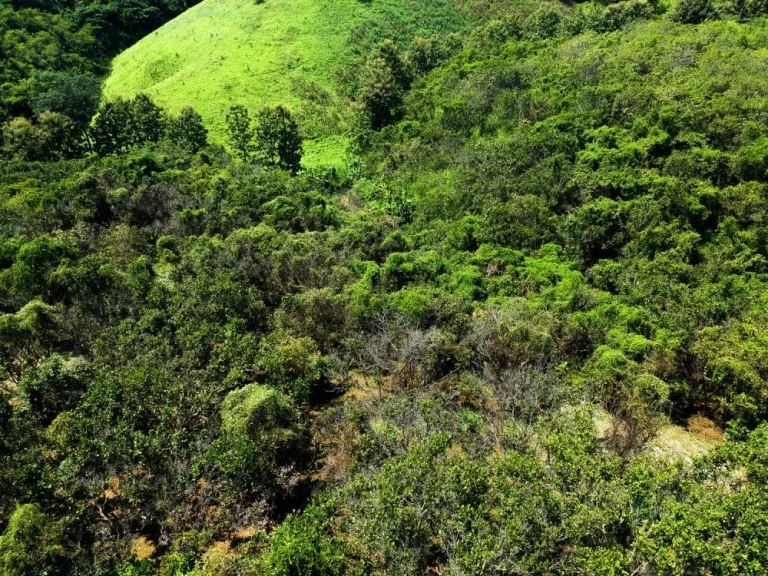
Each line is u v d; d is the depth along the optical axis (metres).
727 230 35.56
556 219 39.25
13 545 14.85
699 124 44.62
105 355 23.45
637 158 42.72
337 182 59.59
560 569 13.82
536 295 30.91
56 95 73.81
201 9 101.44
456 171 51.53
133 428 19.11
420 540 14.77
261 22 87.50
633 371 23.41
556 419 18.88
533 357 24.34
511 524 13.86
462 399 23.08
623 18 81.06
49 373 21.36
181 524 17.72
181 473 17.97
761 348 23.20
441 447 17.02
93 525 16.73
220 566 15.50
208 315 26.08
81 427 18.52
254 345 23.69
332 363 24.89
